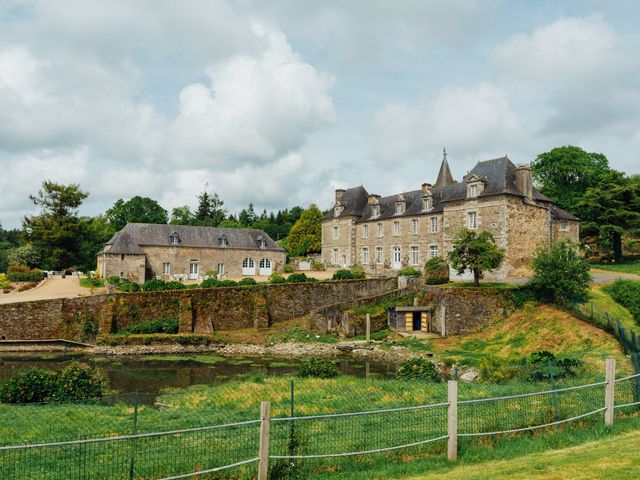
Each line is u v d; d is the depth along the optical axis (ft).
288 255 267.59
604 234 173.17
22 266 184.96
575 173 204.85
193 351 121.90
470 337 116.47
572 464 30.32
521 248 146.20
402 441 35.68
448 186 173.06
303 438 34.91
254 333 133.39
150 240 187.01
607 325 96.07
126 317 129.49
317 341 127.13
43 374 58.90
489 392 53.36
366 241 196.65
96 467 31.86
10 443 37.60
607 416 39.96
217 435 38.73
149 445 36.42
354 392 59.77
